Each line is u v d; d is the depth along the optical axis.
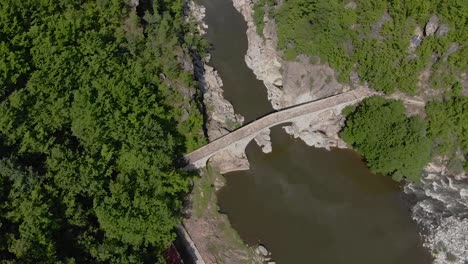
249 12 114.06
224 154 95.31
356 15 101.50
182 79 91.31
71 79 77.19
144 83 84.69
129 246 73.06
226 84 105.25
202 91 100.81
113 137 77.56
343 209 93.88
